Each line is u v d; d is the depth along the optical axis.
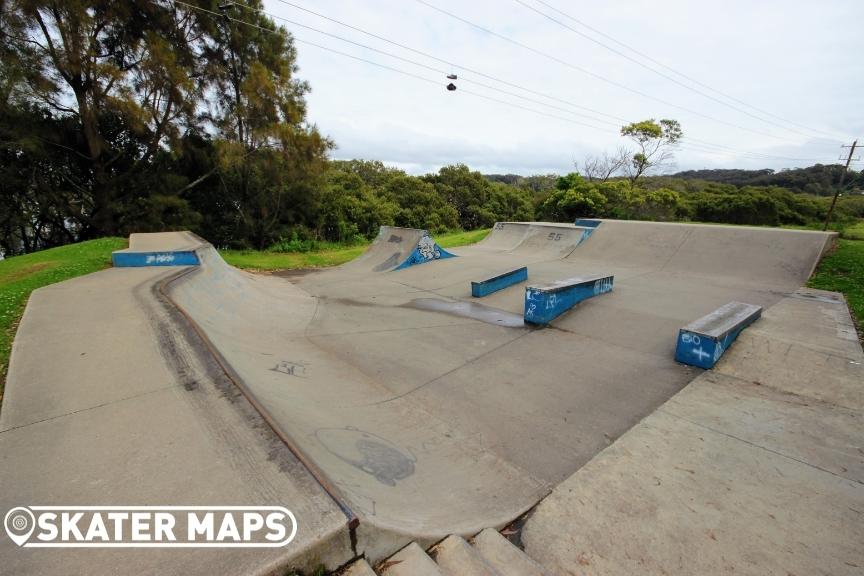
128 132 16.22
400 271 12.74
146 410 2.99
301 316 8.20
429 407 4.62
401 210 32.03
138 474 2.33
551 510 3.02
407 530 2.35
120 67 15.02
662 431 4.06
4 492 2.20
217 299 7.45
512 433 4.09
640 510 2.99
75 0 12.05
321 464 2.67
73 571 1.75
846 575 2.43
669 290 9.07
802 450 3.69
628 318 7.34
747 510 2.97
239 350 5.12
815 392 4.67
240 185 19.59
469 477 3.36
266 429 2.75
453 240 19.55
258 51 18.06
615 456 3.67
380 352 6.24
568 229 14.91
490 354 6.15
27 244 18.67
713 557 2.56
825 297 8.23
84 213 16.89
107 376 3.52
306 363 5.55
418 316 8.13
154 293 6.04
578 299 8.11
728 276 10.35
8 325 4.98
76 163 15.90
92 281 6.93
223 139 17.27
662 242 12.74
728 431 4.02
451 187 39.12
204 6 15.73
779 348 5.50
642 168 32.22
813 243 10.58
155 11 14.51
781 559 2.54
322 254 18.58
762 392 4.79
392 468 3.21
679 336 5.62
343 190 27.33
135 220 16.23
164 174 16.81
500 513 2.95
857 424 4.07
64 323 4.80
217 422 2.84
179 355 3.92
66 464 2.42
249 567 1.77
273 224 21.00
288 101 18.08
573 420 4.33
